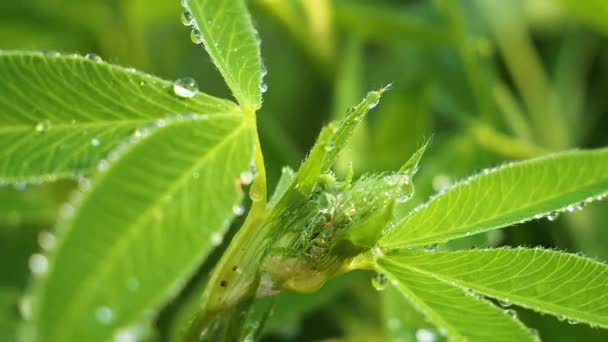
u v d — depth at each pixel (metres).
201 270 0.24
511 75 0.32
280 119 0.30
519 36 0.32
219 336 0.17
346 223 0.17
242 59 0.16
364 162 0.27
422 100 0.28
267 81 0.31
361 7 0.29
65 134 0.16
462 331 0.16
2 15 0.29
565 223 0.26
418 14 0.30
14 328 0.23
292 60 0.31
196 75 0.31
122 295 0.13
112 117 0.16
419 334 0.21
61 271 0.13
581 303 0.17
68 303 0.13
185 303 0.24
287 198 0.17
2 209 0.24
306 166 0.16
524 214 0.17
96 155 0.16
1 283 0.24
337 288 0.23
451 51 0.29
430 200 0.17
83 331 0.13
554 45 0.33
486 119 0.29
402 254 0.17
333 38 0.30
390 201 0.16
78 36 0.30
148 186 0.14
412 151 0.28
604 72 0.32
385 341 0.25
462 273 0.17
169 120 0.14
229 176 0.14
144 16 0.30
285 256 0.17
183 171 0.14
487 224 0.17
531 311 0.24
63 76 0.16
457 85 0.29
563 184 0.17
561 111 0.31
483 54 0.30
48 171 0.16
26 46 0.29
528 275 0.17
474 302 0.16
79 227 0.13
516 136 0.29
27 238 0.24
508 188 0.17
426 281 0.17
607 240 0.26
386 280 0.17
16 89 0.16
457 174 0.27
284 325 0.24
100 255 0.13
